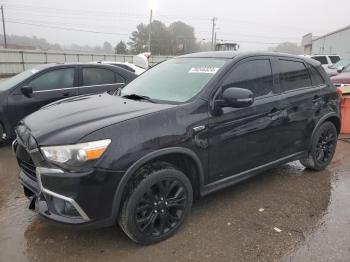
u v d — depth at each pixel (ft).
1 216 12.26
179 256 10.02
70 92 22.02
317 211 12.62
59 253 10.15
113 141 9.32
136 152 9.55
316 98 15.25
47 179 9.30
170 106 10.81
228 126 11.65
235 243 10.63
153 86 13.04
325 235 11.08
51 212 9.63
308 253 10.19
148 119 10.03
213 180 11.78
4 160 18.38
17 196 13.93
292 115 14.02
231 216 12.19
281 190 14.37
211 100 11.37
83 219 9.38
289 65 14.56
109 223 9.63
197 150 10.91
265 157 13.35
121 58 150.10
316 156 16.10
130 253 10.14
